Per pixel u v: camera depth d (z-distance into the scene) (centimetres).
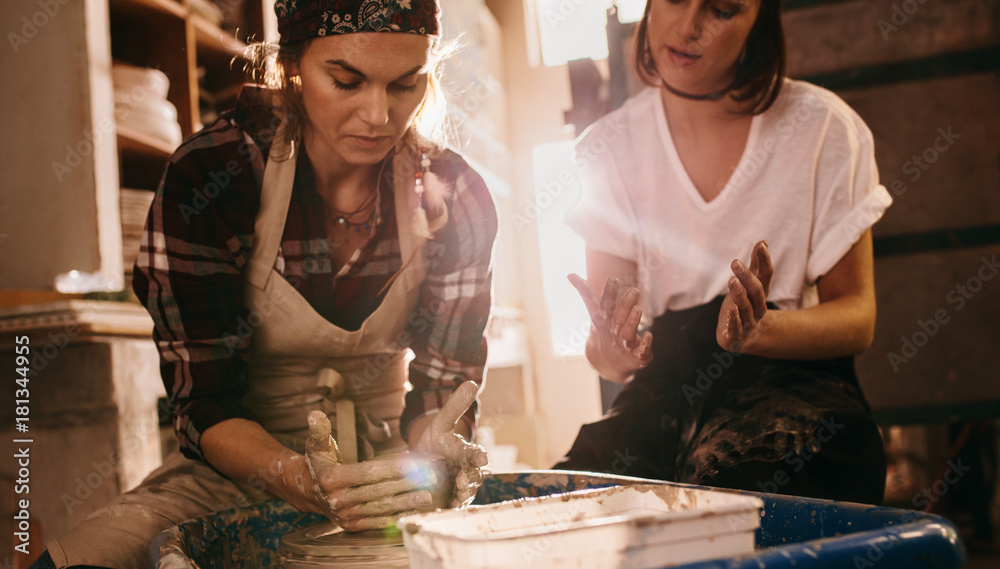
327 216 113
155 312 105
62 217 228
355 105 95
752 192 135
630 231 146
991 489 287
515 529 60
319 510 81
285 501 94
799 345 112
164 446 240
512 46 659
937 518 55
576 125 226
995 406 217
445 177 119
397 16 91
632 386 138
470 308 119
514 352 580
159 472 108
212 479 105
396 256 115
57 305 183
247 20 316
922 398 223
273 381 114
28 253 231
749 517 52
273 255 109
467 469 79
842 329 116
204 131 109
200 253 105
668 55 131
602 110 236
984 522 278
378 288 115
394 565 71
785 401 107
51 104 229
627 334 103
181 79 270
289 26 97
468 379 120
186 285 104
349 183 112
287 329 110
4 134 234
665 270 142
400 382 124
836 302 122
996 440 288
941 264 221
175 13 267
